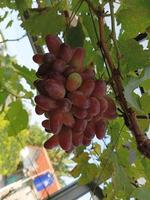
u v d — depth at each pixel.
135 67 0.54
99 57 0.56
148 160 0.61
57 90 0.41
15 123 0.70
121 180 0.58
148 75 0.52
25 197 1.44
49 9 0.61
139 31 0.56
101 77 0.54
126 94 0.48
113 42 0.53
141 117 0.57
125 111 0.48
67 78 0.42
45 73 0.44
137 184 0.68
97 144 0.72
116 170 0.58
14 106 0.70
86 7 0.59
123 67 0.54
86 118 0.43
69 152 0.45
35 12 0.63
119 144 0.65
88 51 0.57
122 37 0.57
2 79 0.71
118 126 0.61
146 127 0.57
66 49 0.44
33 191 1.45
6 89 0.71
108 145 0.63
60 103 0.42
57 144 0.44
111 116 0.47
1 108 0.73
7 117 0.70
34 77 0.70
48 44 0.45
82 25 0.59
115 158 0.60
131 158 0.65
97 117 0.45
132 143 0.65
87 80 0.43
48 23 0.61
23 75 0.70
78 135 0.44
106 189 0.72
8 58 0.77
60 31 0.61
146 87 0.59
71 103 0.42
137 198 0.56
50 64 0.44
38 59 0.45
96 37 0.57
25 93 0.71
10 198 1.41
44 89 0.42
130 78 0.50
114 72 0.49
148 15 0.55
